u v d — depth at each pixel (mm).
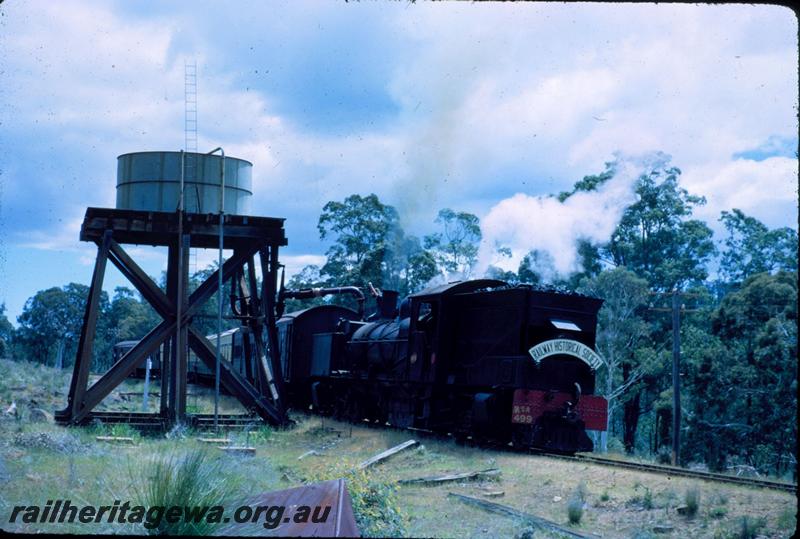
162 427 21375
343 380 29359
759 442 40688
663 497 12805
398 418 24922
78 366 21656
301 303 61156
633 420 50594
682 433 44250
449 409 22359
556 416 19281
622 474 14773
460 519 11938
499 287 22125
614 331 45906
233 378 23203
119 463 14125
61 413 21125
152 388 44438
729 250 56188
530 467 16141
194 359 45000
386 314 29984
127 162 23219
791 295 40156
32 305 91312
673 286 52594
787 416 39250
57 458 14406
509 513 12164
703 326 50688
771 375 40156
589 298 20594
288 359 32781
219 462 13344
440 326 22406
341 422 27438
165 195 22828
